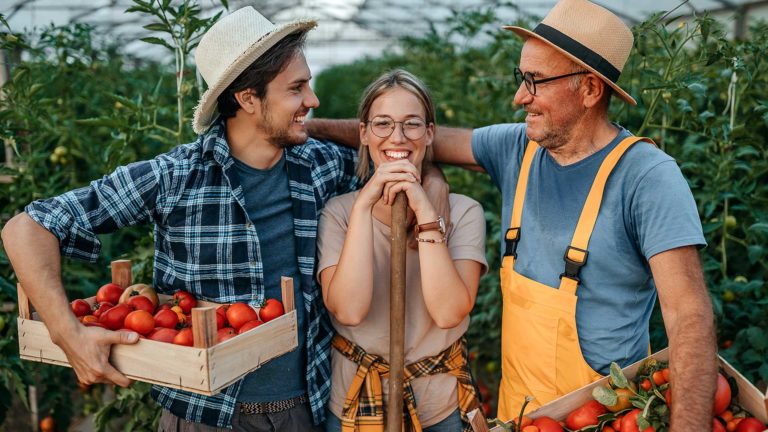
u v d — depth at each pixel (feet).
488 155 7.23
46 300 5.65
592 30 5.92
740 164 9.25
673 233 5.56
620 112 9.23
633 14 20.26
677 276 5.51
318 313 6.89
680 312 5.43
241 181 6.51
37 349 5.83
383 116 6.40
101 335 5.43
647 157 5.93
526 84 6.18
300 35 6.30
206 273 6.41
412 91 6.43
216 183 6.36
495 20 15.72
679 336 5.35
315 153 7.11
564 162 6.32
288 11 39.11
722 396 5.33
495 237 10.79
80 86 13.80
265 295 6.55
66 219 5.86
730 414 5.42
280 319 5.76
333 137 7.64
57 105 12.62
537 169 6.54
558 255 6.17
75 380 10.98
